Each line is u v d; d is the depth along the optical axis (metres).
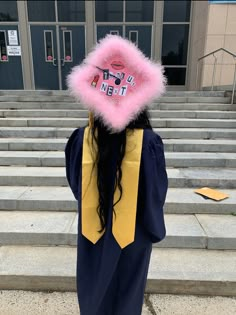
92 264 1.64
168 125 5.66
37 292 2.49
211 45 8.80
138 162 1.45
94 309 1.65
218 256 2.80
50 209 3.45
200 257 2.78
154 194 1.52
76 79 1.40
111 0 9.32
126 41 1.44
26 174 3.98
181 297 2.45
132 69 1.39
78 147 1.55
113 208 1.52
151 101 1.43
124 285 1.70
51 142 4.83
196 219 3.25
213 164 4.33
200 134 5.22
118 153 1.47
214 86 9.04
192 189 3.81
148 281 2.46
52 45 9.61
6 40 9.54
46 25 9.46
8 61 9.70
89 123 1.51
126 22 9.45
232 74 8.95
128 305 1.74
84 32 9.52
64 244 2.96
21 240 2.97
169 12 9.30
